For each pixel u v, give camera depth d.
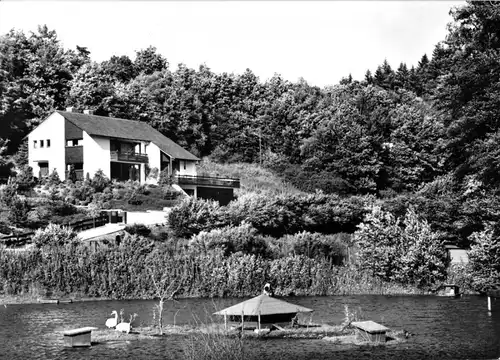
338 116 131.88
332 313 55.28
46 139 102.50
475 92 52.16
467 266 73.81
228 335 43.66
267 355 38.12
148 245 68.19
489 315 54.47
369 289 73.50
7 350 39.28
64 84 128.38
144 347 39.97
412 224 78.38
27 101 119.69
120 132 104.62
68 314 53.09
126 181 98.94
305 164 124.62
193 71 145.38
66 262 63.91
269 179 123.06
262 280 69.50
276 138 134.75
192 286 66.81
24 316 52.00
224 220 82.19
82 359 36.97
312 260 73.50
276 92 151.00
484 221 76.25
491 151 49.78
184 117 130.62
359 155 121.94
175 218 79.31
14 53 127.12
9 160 107.69
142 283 65.12
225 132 134.75
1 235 72.12
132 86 131.75
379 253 75.19
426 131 126.88
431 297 68.94
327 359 37.28
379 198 117.69
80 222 78.50
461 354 38.69
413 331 46.38
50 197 83.69
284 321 47.81
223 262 68.44
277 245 78.12
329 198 94.75
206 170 121.38
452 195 88.50
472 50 53.44
